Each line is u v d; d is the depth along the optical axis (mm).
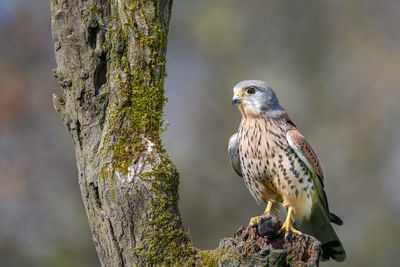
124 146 5074
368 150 16547
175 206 5039
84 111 5199
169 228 4906
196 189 14680
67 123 5277
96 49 5238
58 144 14438
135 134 5160
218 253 4945
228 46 17297
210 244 13992
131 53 5371
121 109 5207
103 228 4980
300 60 17688
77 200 13766
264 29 17703
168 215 4926
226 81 16844
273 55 17609
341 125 16906
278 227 5062
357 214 15617
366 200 15797
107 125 5164
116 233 4871
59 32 5230
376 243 14914
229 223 14305
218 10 17562
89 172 5059
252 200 14547
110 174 4930
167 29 5801
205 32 17297
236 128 15828
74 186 14023
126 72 5301
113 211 4871
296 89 17359
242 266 4805
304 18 17922
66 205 13766
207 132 15852
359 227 15328
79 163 5191
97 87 5246
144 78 5359
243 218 14391
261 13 17734
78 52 5211
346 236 15109
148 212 4863
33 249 12938
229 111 16156
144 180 4895
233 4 17656
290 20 17875
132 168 4941
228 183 14820
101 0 5293
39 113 14609
